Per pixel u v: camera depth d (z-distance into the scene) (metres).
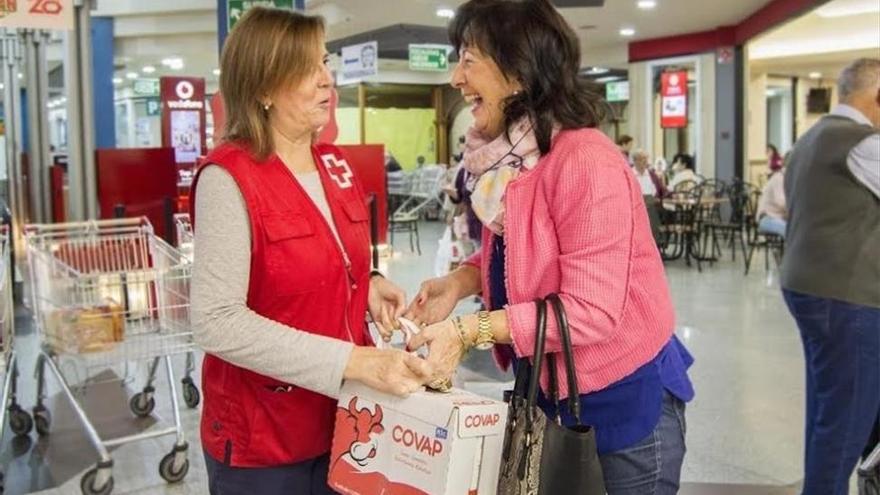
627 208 1.46
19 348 5.48
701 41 13.37
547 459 1.36
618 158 1.49
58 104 19.34
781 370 4.91
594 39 14.09
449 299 1.84
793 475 3.37
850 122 2.61
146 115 21.12
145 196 7.22
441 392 1.44
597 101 1.55
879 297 2.56
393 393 1.41
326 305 1.56
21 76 9.35
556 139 1.51
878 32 13.86
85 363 3.17
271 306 1.52
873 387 2.61
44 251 3.49
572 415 1.44
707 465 3.47
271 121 1.58
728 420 4.03
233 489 1.61
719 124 13.29
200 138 10.88
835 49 14.32
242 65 1.54
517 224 1.51
